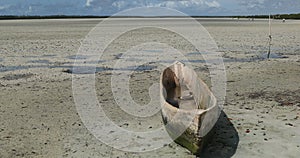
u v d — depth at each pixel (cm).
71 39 2723
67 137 739
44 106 965
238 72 1439
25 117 869
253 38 2912
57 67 1548
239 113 875
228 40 2731
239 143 683
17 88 1166
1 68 1518
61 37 2889
